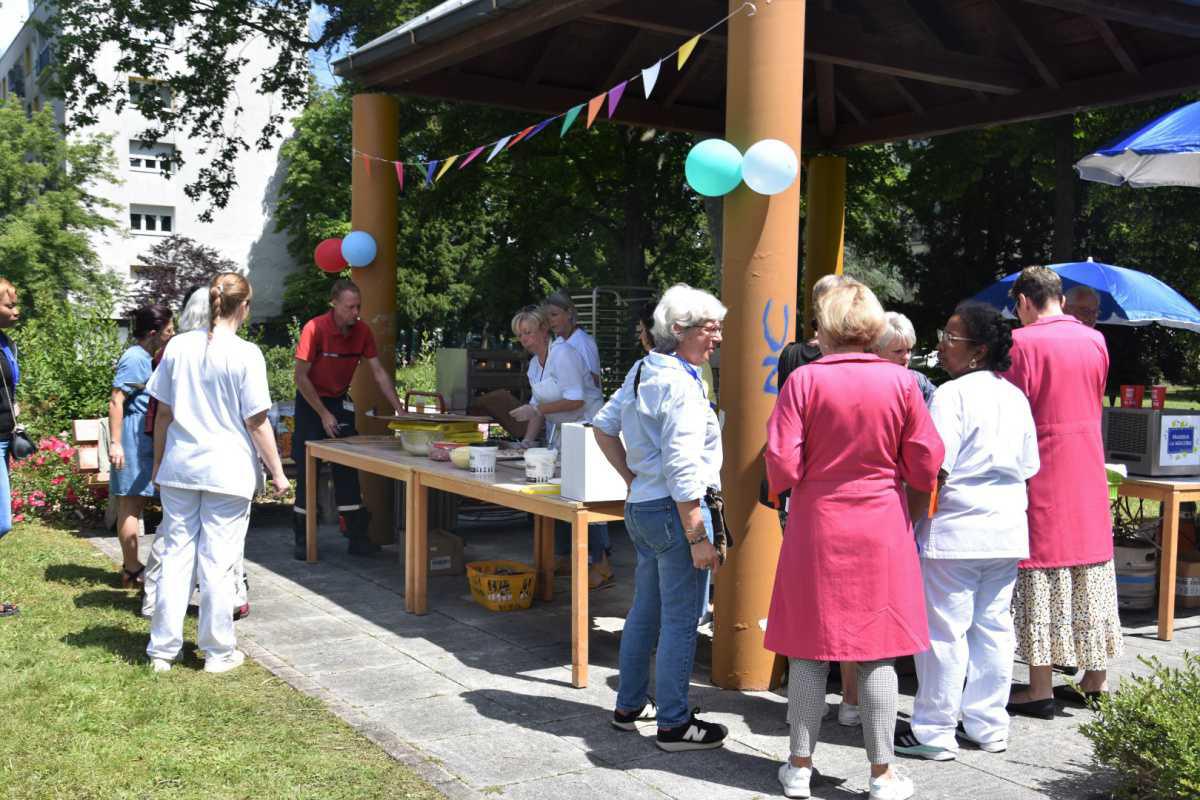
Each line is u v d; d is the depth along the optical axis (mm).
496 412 6762
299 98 19172
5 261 30766
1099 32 6695
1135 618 5598
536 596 5844
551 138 15555
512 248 22281
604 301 13414
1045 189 13703
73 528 7512
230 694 4047
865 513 3062
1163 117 4359
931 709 3588
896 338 3961
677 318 3393
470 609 5574
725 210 4281
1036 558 3902
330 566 6613
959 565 3543
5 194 31703
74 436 7867
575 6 5562
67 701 3852
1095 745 3223
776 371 4188
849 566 3051
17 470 7918
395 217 7395
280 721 3748
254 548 7180
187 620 5137
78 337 10109
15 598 5395
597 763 3467
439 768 3354
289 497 9016
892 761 3186
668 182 17250
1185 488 5051
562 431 4391
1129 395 5410
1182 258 14891
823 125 9273
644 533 3494
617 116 8586
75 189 32656
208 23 18312
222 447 4316
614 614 5539
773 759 3529
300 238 36969
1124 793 3131
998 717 3648
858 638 3045
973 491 3527
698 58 8203
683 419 3307
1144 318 5590
